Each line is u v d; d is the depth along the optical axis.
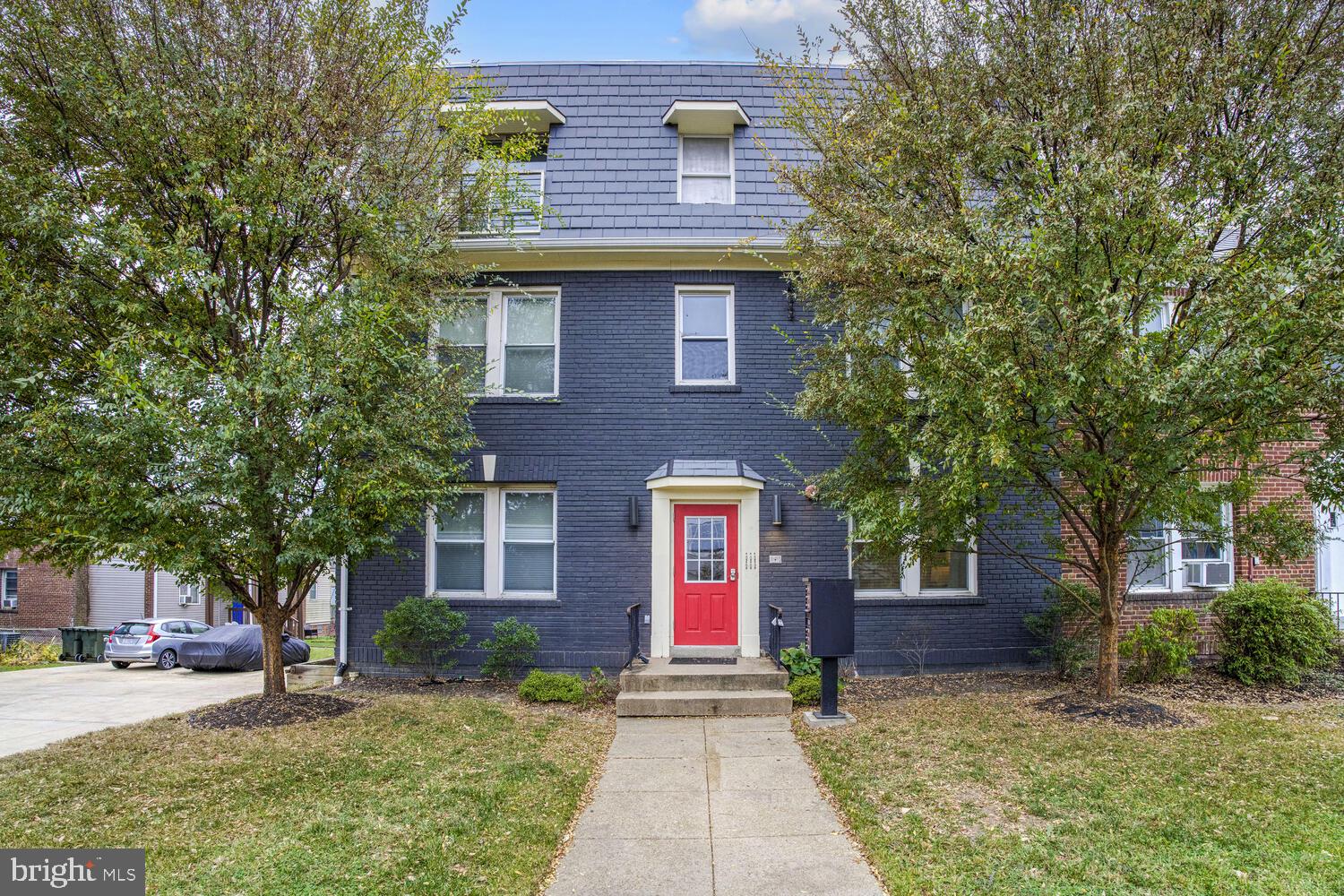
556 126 11.55
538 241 10.60
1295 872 4.51
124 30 7.41
